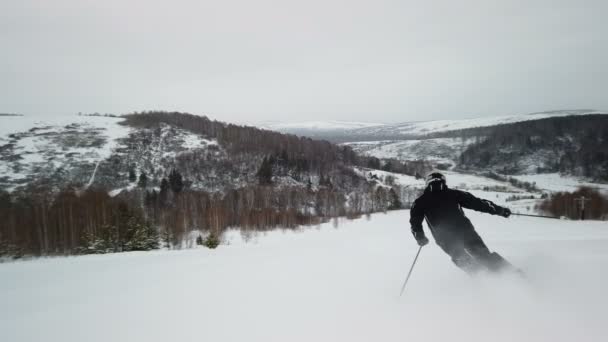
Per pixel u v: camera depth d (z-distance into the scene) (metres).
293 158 121.75
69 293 5.83
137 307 4.64
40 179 102.31
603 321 3.29
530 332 3.13
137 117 161.75
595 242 9.24
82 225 42.19
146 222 40.31
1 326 4.12
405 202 90.19
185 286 5.75
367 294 4.68
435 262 6.84
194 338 3.49
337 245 16.66
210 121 164.38
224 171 113.44
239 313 4.18
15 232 39.00
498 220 43.38
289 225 60.22
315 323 3.71
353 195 91.00
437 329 3.35
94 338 3.64
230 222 60.88
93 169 111.69
